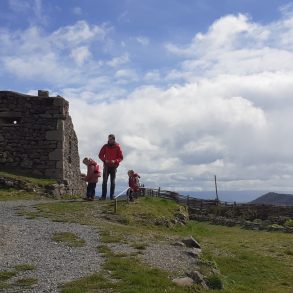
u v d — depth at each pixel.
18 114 28.80
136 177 25.09
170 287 10.35
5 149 28.47
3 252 12.55
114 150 24.47
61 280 10.42
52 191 25.94
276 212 39.75
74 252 12.88
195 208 43.12
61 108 28.70
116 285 10.07
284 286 14.52
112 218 19.67
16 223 16.36
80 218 18.59
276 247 21.97
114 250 13.30
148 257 12.75
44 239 14.25
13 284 10.12
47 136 28.47
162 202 26.59
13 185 25.27
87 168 24.56
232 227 33.91
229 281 13.52
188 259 13.08
